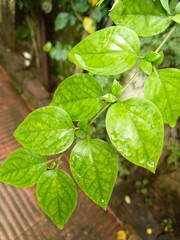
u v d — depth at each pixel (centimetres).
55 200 15
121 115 14
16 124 92
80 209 75
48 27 93
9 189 72
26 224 67
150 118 14
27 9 91
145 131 13
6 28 109
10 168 15
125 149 13
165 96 15
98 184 15
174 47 52
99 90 16
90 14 73
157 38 54
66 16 81
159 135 13
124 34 15
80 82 16
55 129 15
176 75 15
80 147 15
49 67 98
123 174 84
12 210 68
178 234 76
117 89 15
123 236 73
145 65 16
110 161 15
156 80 15
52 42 96
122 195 81
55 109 15
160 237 74
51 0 81
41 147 15
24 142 14
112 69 15
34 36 100
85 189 15
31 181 15
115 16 18
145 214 78
